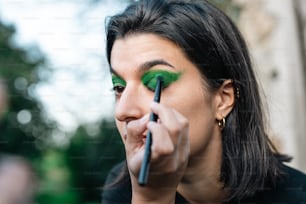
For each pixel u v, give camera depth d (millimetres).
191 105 1109
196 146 1143
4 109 948
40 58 2467
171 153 908
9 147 2283
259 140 1260
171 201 974
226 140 1212
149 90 1074
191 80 1107
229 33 1238
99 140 2574
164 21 1108
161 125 914
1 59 2531
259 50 2717
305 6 2693
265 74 2650
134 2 1183
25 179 770
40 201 2264
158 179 942
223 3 2775
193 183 1218
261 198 1249
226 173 1218
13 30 2619
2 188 750
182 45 1098
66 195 2561
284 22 2684
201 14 1184
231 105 1214
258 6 2760
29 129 2344
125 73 1084
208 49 1156
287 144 2471
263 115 1399
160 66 1075
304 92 2605
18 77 2398
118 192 1464
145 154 897
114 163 2350
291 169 1337
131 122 1000
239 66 1235
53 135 2633
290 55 2650
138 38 1099
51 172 2598
